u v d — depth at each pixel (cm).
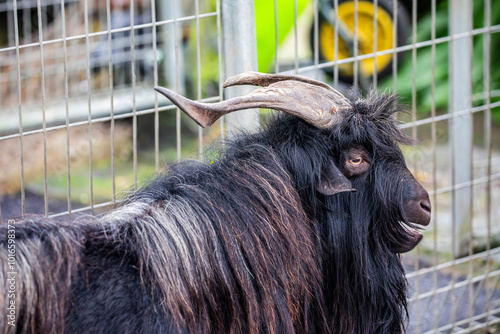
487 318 450
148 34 741
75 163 718
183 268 252
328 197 289
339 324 299
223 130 356
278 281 271
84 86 729
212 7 735
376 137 288
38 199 655
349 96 308
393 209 291
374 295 299
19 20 750
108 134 754
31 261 231
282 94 271
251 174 277
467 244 536
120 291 240
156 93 343
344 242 292
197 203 267
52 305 229
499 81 831
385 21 800
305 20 810
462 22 504
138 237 251
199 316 253
